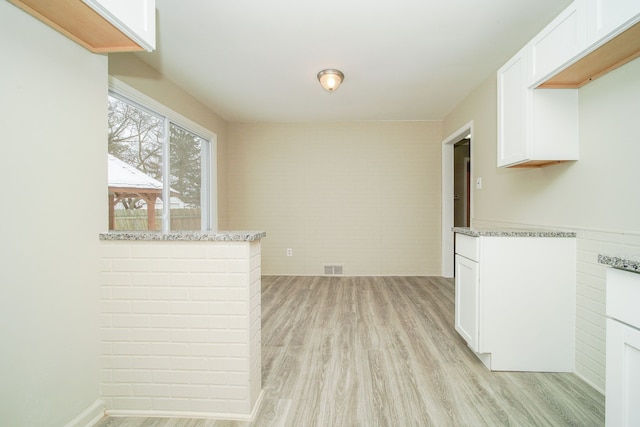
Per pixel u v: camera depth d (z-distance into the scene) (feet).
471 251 6.15
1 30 3.39
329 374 5.70
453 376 5.64
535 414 4.59
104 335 4.65
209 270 4.52
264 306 9.66
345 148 13.89
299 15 6.09
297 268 14.14
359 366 5.98
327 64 8.27
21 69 3.60
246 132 14.10
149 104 8.28
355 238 13.96
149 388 4.64
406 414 4.59
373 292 11.25
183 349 4.59
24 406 3.66
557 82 5.42
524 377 5.62
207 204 12.46
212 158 12.48
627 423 2.91
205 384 4.58
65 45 4.15
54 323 3.99
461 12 5.97
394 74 8.91
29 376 3.71
